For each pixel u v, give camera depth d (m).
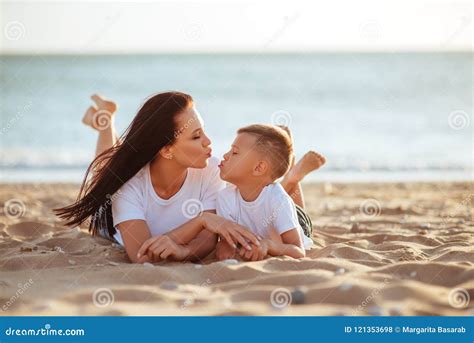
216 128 16.53
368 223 5.30
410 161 11.25
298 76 32.69
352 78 31.58
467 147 12.61
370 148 12.80
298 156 11.88
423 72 34.53
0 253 3.81
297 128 16.02
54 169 10.87
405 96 24.17
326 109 20.50
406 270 3.08
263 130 3.51
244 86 28.53
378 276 2.96
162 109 3.53
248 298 2.76
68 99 23.92
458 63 40.97
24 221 4.84
